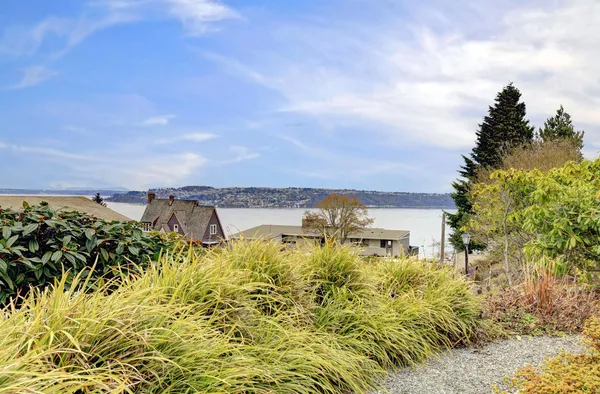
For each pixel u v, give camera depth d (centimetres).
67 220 415
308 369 280
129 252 439
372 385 323
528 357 398
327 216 3028
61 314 206
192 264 319
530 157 2006
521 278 709
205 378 219
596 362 268
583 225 551
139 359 209
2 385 154
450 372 358
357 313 382
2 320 208
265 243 399
